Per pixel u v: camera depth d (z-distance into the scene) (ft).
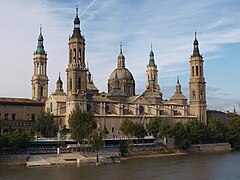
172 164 447.01
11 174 366.84
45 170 393.70
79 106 592.60
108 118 634.84
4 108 630.74
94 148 468.75
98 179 340.39
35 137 529.45
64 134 564.71
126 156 532.32
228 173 374.02
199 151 637.30
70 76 610.65
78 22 629.10
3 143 436.35
